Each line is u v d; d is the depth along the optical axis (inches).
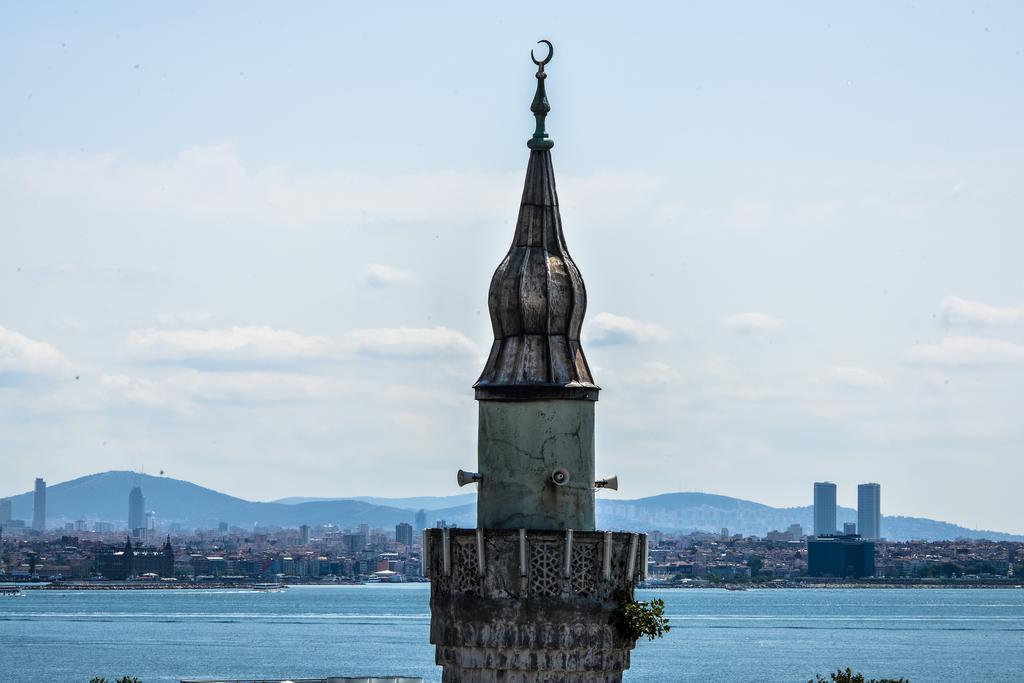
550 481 2020.2
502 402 2041.1
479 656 2016.5
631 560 2021.4
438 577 2059.5
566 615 1996.8
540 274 2047.2
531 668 2000.5
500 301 2053.4
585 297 2068.2
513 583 2003.0
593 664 2007.9
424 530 2078.0
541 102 2127.2
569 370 2038.6
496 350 2060.8
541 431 2027.6
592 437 2050.9
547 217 2100.1
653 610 2022.6
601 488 2047.2
